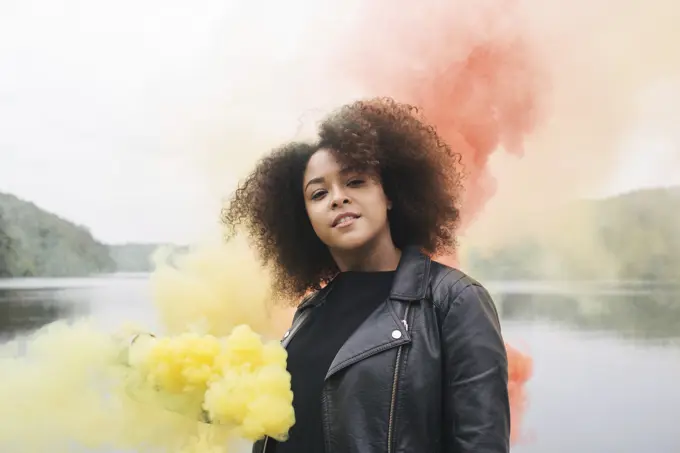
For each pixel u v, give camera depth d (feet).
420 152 3.30
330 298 3.15
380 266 3.10
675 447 4.67
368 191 3.05
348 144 3.05
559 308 4.82
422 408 2.56
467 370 2.56
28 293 4.70
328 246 3.32
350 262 3.15
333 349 2.85
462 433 2.50
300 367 2.89
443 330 2.67
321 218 3.06
